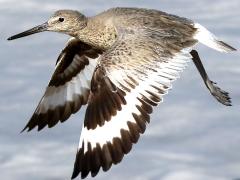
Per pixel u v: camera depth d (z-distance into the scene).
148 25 11.68
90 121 10.81
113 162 10.66
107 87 10.82
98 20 12.47
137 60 10.91
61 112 12.77
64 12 12.81
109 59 10.93
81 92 12.73
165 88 10.80
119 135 10.69
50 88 12.77
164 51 11.14
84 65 12.76
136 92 10.75
